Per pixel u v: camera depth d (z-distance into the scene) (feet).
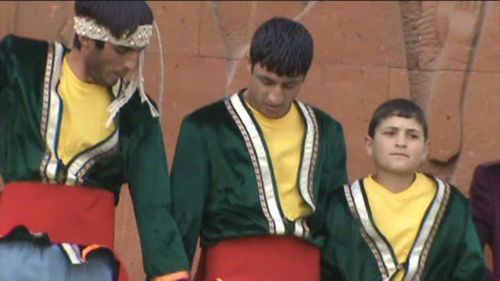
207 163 44.27
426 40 57.57
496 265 47.06
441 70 56.90
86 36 41.39
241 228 43.88
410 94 57.47
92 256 42.04
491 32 56.70
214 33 58.13
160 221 42.60
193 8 58.08
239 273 43.83
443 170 56.49
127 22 41.06
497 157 56.08
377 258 45.29
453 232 45.65
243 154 44.11
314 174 44.57
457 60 56.90
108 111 42.24
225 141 44.27
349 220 45.44
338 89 57.41
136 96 42.86
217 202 44.16
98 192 42.42
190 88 57.62
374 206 45.57
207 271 44.29
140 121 42.83
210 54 57.93
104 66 41.73
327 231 45.29
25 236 41.78
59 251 41.78
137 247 53.26
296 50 42.88
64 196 42.01
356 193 45.65
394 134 45.73
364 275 45.24
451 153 56.29
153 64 57.47
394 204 45.65
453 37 57.11
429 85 57.36
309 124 44.83
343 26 57.82
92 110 42.24
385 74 57.52
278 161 44.24
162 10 58.03
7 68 42.27
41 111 41.96
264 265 43.83
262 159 44.04
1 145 42.16
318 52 57.67
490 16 56.85
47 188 41.98
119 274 42.60
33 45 42.60
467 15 57.21
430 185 46.19
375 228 45.37
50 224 41.88
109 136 42.27
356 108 57.31
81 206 42.11
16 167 42.04
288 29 43.14
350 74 57.57
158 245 42.47
